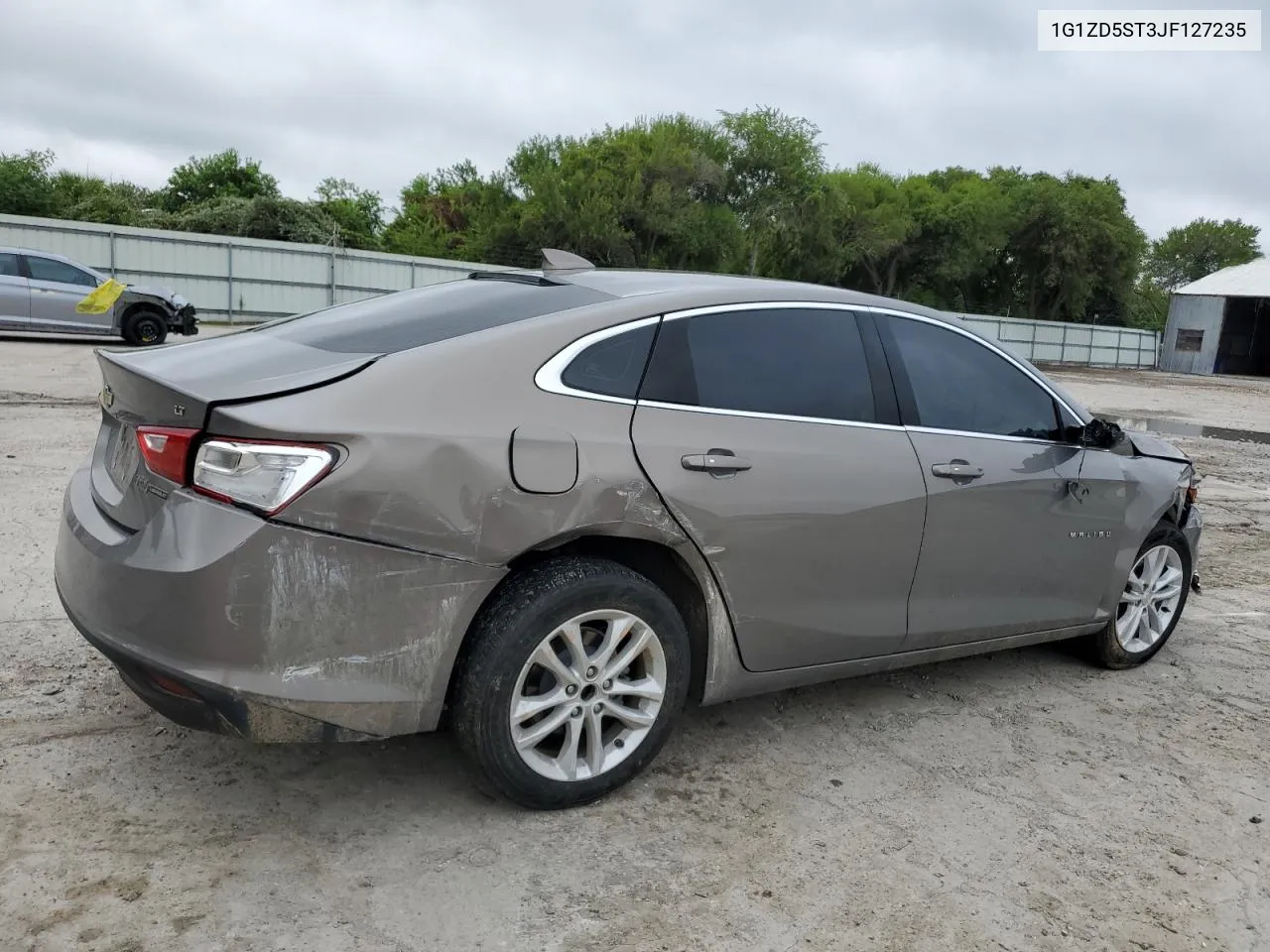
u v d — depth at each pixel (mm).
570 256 3885
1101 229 55562
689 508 2957
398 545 2539
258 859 2625
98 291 17312
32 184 44375
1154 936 2600
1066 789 3381
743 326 3264
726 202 46719
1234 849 3062
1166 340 49000
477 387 2711
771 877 2725
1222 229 87188
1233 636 5301
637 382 2977
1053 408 4137
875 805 3166
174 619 2420
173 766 3070
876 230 49656
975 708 4051
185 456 2486
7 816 2723
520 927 2432
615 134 45969
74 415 9500
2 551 5004
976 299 61156
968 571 3748
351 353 2799
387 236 58438
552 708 2879
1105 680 4508
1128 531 4367
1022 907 2678
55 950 2221
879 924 2553
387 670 2580
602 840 2844
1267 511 9227
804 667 3412
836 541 3305
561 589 2766
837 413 3387
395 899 2498
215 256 28703
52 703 3418
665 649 3014
